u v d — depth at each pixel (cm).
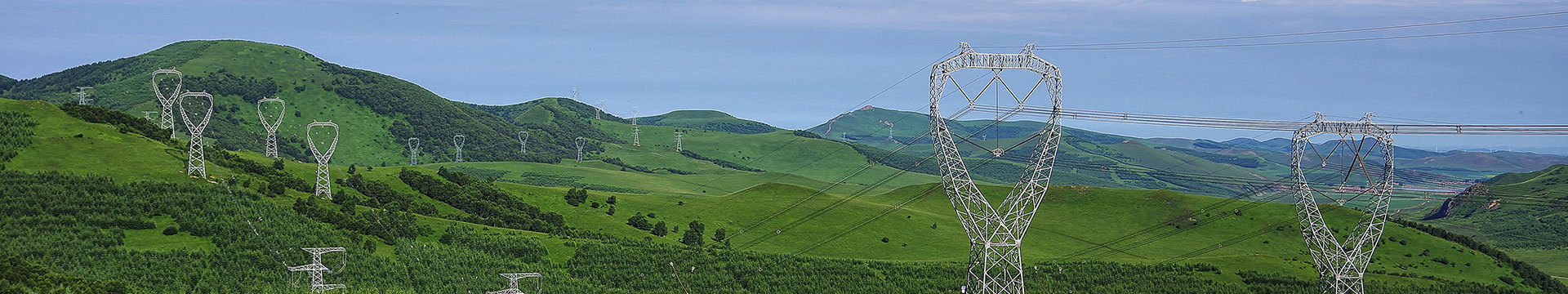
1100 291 17912
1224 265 19900
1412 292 18825
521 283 16150
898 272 18725
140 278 13088
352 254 15388
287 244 15200
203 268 13825
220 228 15325
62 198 15488
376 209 18638
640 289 17038
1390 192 12950
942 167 11081
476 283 15725
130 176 17212
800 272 18262
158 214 15600
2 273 11731
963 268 19212
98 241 14025
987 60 10838
